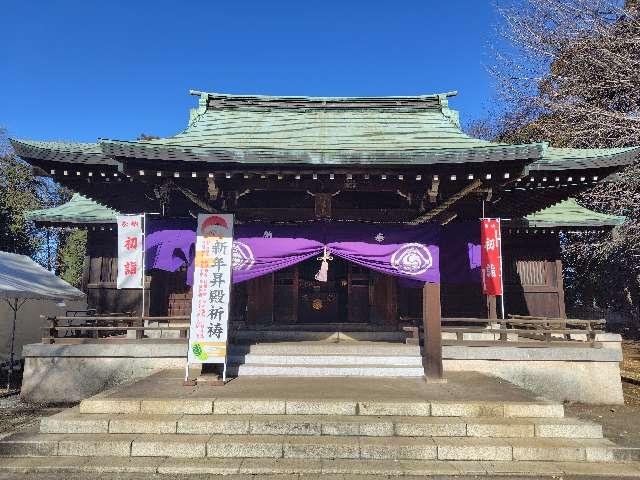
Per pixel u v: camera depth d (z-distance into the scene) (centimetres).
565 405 980
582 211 1341
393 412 692
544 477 562
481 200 897
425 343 883
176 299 1288
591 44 1966
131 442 612
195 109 1193
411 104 1206
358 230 873
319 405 694
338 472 565
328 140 939
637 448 612
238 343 1035
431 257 864
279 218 881
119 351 1012
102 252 1345
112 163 790
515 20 2245
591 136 1852
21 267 1453
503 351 1005
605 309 2725
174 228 891
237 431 645
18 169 3334
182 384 827
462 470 566
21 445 612
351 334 1110
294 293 1184
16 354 1700
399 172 792
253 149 752
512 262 1304
